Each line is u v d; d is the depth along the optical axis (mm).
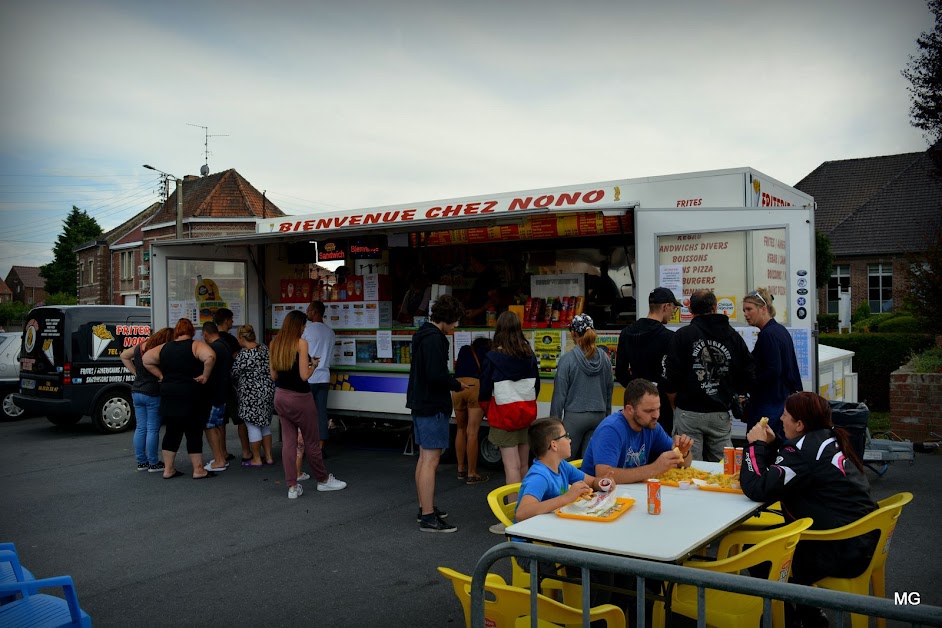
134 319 12477
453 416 8953
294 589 4977
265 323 10578
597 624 3641
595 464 4379
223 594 4910
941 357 10898
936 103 17375
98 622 4480
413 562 5469
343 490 7703
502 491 4191
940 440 9492
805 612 3658
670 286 6980
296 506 7086
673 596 3596
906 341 13250
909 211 32625
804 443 3805
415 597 4797
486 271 9859
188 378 8227
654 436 4633
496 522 6469
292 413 7340
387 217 9328
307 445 7508
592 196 7750
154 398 8805
